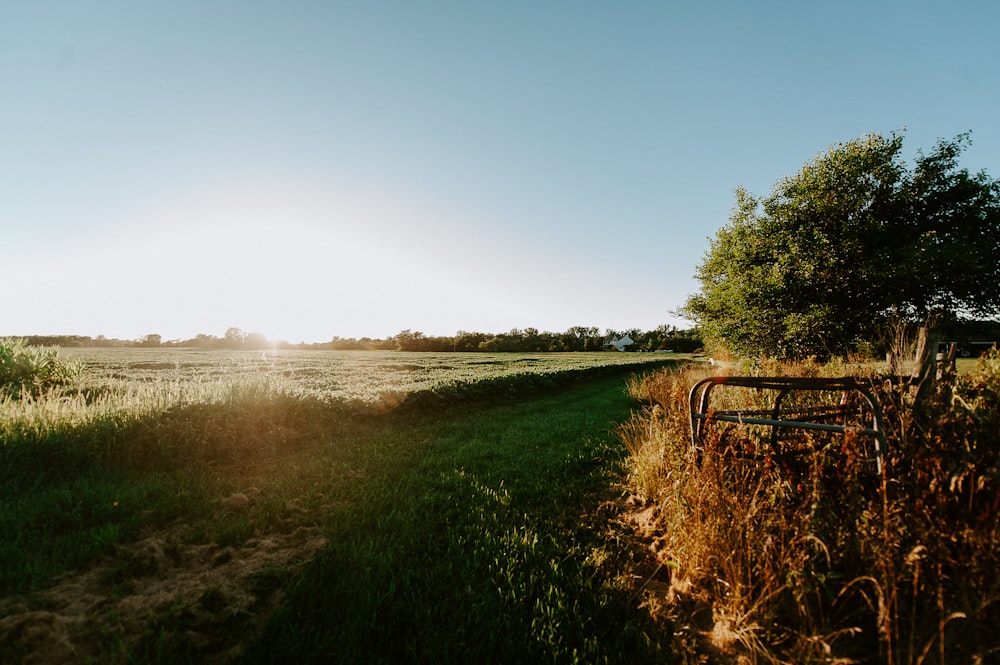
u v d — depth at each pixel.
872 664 2.08
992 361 3.23
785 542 2.58
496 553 3.48
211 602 2.74
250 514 4.11
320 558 3.27
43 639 2.33
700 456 3.65
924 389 3.01
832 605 2.25
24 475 4.70
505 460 6.37
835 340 15.65
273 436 6.68
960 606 2.04
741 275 18.11
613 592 3.00
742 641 2.37
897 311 16.95
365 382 17.97
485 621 2.67
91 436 5.31
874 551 2.23
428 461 6.11
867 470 2.79
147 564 3.11
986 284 17.20
